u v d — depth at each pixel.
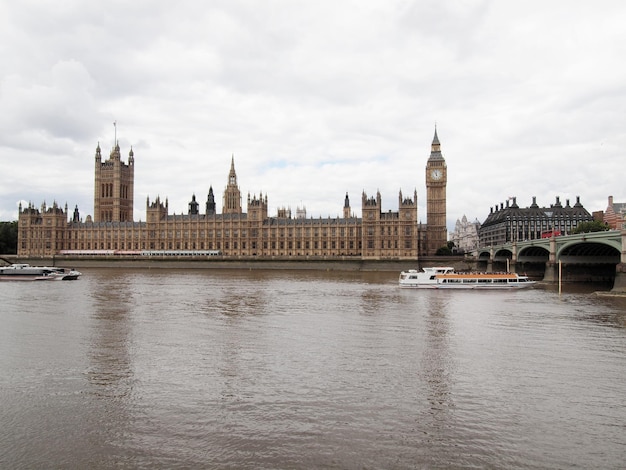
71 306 87.38
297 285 131.00
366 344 56.91
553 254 130.38
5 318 74.38
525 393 40.22
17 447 30.97
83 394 39.88
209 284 134.12
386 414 35.75
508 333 63.25
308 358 50.59
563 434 32.66
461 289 118.62
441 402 38.12
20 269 154.50
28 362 49.19
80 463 28.98
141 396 39.41
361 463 28.91
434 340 59.09
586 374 45.28
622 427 33.72
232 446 30.92
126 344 56.81
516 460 29.28
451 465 28.73
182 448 30.67
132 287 124.62
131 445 31.14
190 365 47.97
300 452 30.12
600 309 83.31
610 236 104.88
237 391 40.44
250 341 58.28
